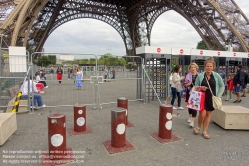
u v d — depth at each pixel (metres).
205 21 25.45
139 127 6.00
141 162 3.81
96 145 4.61
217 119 6.22
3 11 16.73
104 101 10.30
